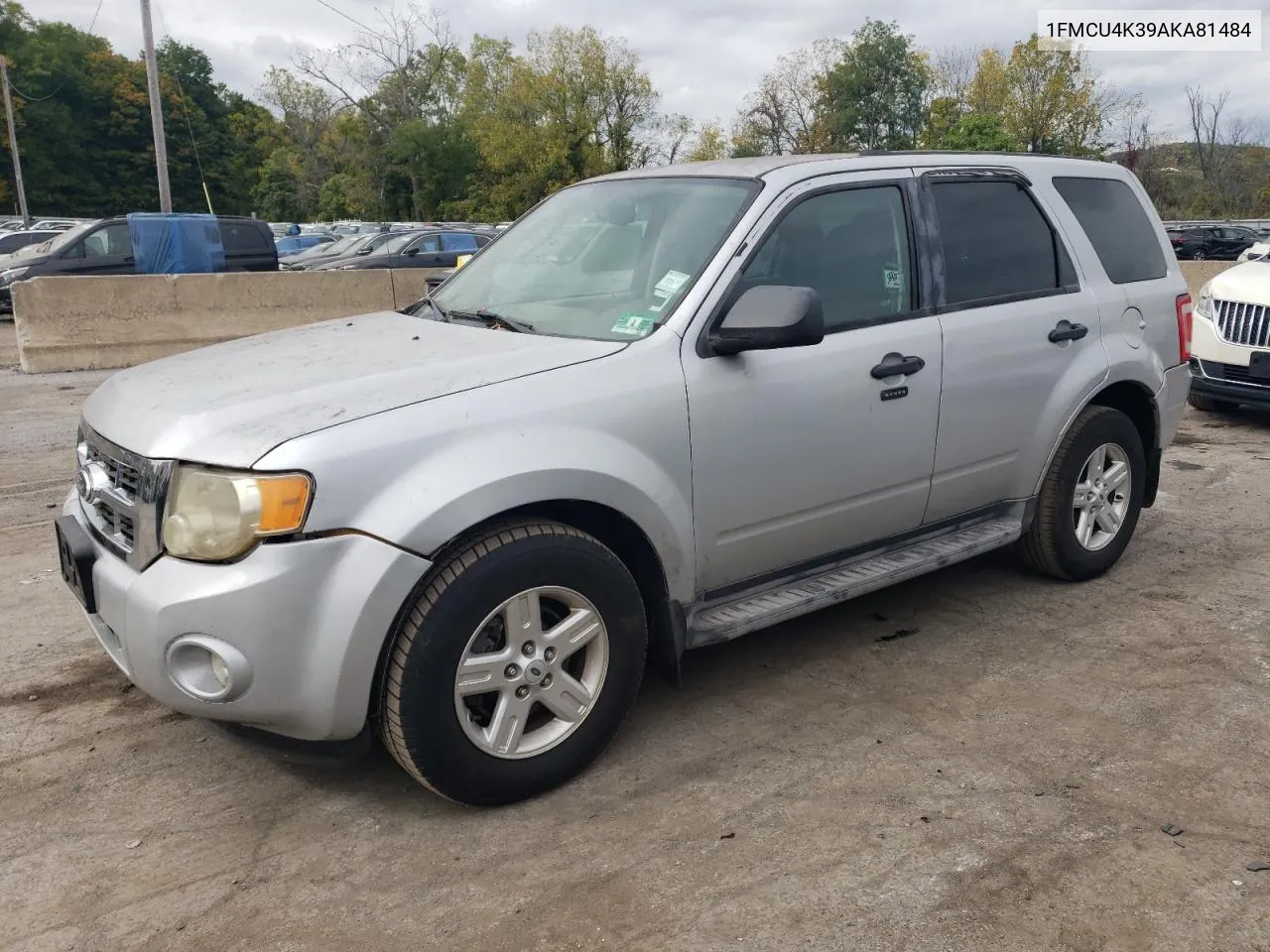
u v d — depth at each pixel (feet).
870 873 9.07
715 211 12.03
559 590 10.00
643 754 11.18
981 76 179.42
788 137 211.41
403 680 9.21
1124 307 15.78
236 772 10.92
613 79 193.26
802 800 10.23
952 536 14.33
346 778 10.80
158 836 9.79
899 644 14.05
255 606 8.71
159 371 11.25
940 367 13.10
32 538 18.67
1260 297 27.37
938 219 13.58
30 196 246.27
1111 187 16.53
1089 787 10.43
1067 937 8.26
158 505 9.09
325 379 10.08
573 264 12.69
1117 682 12.82
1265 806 10.08
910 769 10.82
